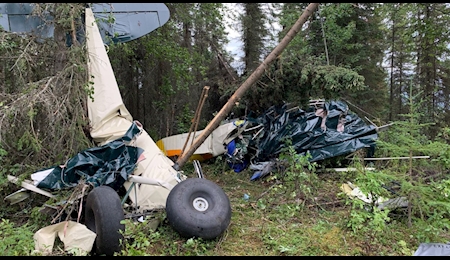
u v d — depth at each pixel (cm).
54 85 438
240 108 768
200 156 750
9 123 418
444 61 1308
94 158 407
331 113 679
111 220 324
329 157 636
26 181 404
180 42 973
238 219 435
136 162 418
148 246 349
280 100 683
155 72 984
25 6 491
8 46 446
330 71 565
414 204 394
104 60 497
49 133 434
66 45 493
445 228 399
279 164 617
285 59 626
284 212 455
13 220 420
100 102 473
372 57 1243
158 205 396
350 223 391
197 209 364
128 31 626
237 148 696
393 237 375
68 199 372
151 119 1012
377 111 1223
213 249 353
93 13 538
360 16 1156
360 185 412
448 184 399
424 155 448
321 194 516
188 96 1066
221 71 1044
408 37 902
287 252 345
